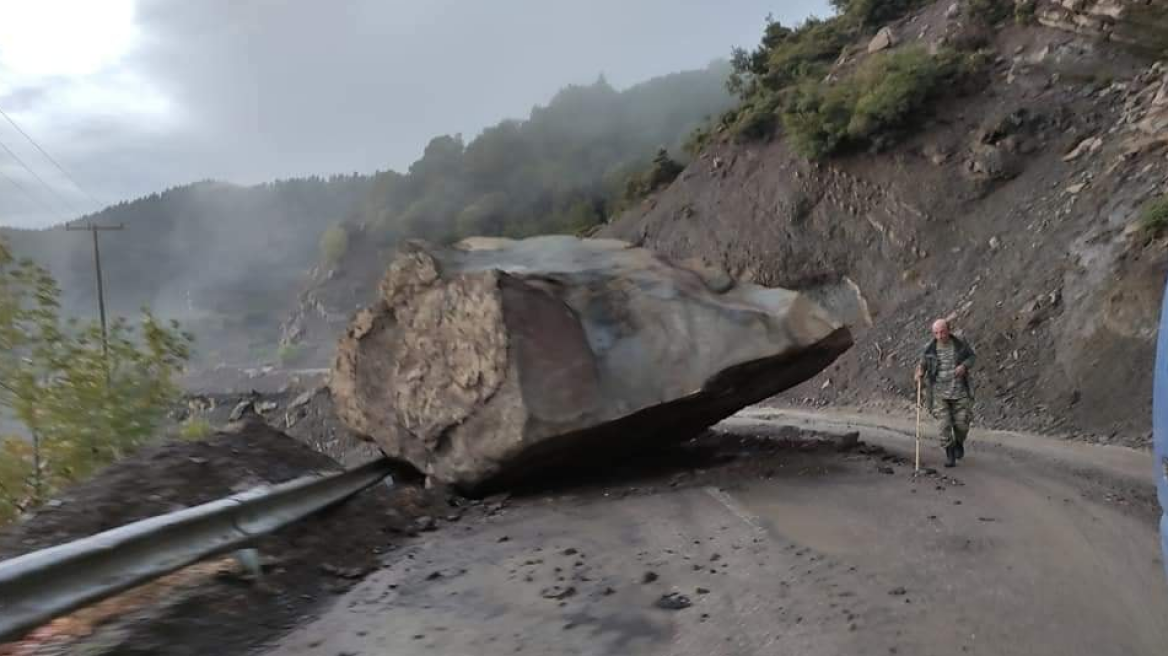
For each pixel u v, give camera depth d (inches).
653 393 454.6
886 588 242.5
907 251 1219.2
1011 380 794.2
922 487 399.5
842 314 1274.6
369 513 374.9
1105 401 665.6
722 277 526.3
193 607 224.2
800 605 230.4
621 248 557.3
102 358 530.3
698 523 343.0
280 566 271.9
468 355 458.9
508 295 453.7
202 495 326.3
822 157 1400.1
